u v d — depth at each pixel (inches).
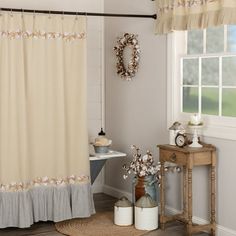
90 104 224.8
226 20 149.7
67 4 217.5
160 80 188.1
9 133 165.6
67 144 174.7
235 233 157.4
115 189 220.2
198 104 175.2
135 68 201.2
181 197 180.7
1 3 203.2
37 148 169.9
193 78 176.9
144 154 199.3
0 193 166.1
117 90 216.2
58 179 172.4
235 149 156.8
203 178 169.6
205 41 171.5
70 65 173.6
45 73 169.5
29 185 169.5
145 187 181.8
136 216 173.0
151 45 191.9
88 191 178.4
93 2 223.3
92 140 225.0
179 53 181.3
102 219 184.2
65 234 167.8
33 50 167.6
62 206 173.2
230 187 159.0
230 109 163.2
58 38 170.2
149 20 192.2
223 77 165.3
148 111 195.8
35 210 170.7
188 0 164.2
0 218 165.9
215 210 164.6
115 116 218.7
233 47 160.9
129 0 204.1
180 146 164.7
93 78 225.0
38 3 210.7
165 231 170.4
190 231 159.5
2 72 164.2
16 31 165.0
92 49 224.2
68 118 174.6
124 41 205.9
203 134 168.9
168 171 181.2
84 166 176.4
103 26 224.8
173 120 182.2
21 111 166.4
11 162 165.8
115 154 191.8
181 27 167.8
